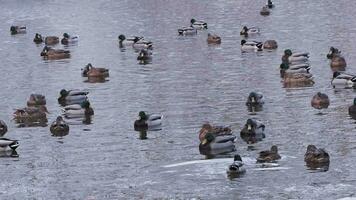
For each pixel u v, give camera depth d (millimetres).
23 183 58188
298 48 114188
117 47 125062
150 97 85812
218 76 96000
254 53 112312
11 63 114312
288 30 133250
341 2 170625
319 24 137875
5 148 66938
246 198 52344
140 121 72562
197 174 57969
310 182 55062
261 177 56531
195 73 98812
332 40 119375
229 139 64688
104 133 71438
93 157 63844
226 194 53344
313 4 171000
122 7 186000
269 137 67562
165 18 161000
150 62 109188
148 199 53188
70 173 59969
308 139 66250
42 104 85312
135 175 58594
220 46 120438
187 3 188000
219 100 82688
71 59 115750
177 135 69500
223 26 144000
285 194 52844
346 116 73562
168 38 132250
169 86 91312
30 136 71688
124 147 66375
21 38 142375
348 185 54156
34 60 116312
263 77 94312
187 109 79312
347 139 65625
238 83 91188
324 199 51594
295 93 84812
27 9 193750
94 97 87562
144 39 126938
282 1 181875
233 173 57438
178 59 110375
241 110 77938
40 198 54719
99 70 99562
